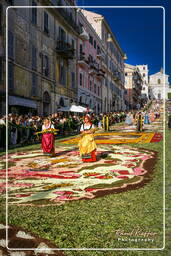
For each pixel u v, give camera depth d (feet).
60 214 11.99
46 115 83.30
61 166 23.73
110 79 182.91
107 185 17.06
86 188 16.39
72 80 108.17
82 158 26.04
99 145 39.42
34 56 75.25
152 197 14.37
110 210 12.44
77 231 10.27
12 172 21.44
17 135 45.39
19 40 66.90
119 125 101.50
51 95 87.20
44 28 82.07
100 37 151.94
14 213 12.19
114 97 196.24
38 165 24.36
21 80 67.82
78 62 113.50
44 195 15.01
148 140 45.39
